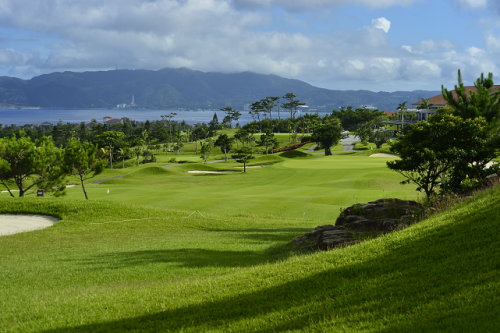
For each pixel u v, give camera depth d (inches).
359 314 242.1
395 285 281.4
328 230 645.3
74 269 581.9
